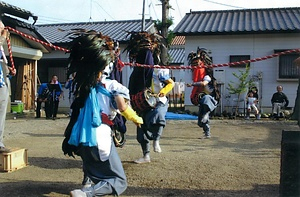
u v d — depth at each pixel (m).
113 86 3.94
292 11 17.75
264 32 15.35
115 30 19.88
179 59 27.41
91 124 3.77
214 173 5.70
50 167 6.17
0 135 6.04
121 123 5.02
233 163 6.35
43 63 18.53
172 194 4.76
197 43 16.28
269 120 13.90
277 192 4.78
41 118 14.74
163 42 6.43
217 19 17.62
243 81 14.98
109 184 3.79
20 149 6.08
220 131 10.66
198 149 7.70
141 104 5.97
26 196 4.69
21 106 15.36
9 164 5.81
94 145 3.71
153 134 6.35
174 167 6.06
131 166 6.13
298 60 4.47
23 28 14.45
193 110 16.30
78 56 3.95
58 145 8.23
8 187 5.04
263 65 15.74
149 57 6.07
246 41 15.87
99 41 3.94
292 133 4.42
